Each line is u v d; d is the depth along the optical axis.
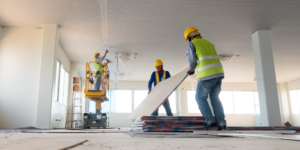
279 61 9.62
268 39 6.09
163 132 2.23
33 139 1.29
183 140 1.33
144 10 5.01
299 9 5.04
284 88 14.64
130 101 13.71
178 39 6.89
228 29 6.11
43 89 5.41
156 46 7.55
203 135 1.84
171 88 2.64
